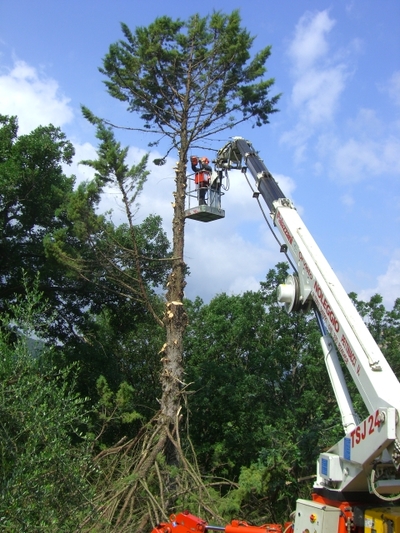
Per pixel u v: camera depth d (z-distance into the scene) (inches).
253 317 704.4
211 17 553.0
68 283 677.3
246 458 605.9
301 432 486.3
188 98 549.3
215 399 634.2
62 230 518.0
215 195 508.1
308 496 474.0
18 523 221.5
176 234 501.4
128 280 676.7
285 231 345.1
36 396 255.0
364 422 212.8
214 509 378.0
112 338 799.7
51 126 686.5
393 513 211.5
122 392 491.8
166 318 479.2
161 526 287.7
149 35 551.2
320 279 284.4
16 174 616.4
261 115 574.9
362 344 235.3
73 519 256.2
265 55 561.6
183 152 527.8
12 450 238.7
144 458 401.4
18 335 311.1
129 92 557.3
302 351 681.0
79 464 265.3
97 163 446.9
